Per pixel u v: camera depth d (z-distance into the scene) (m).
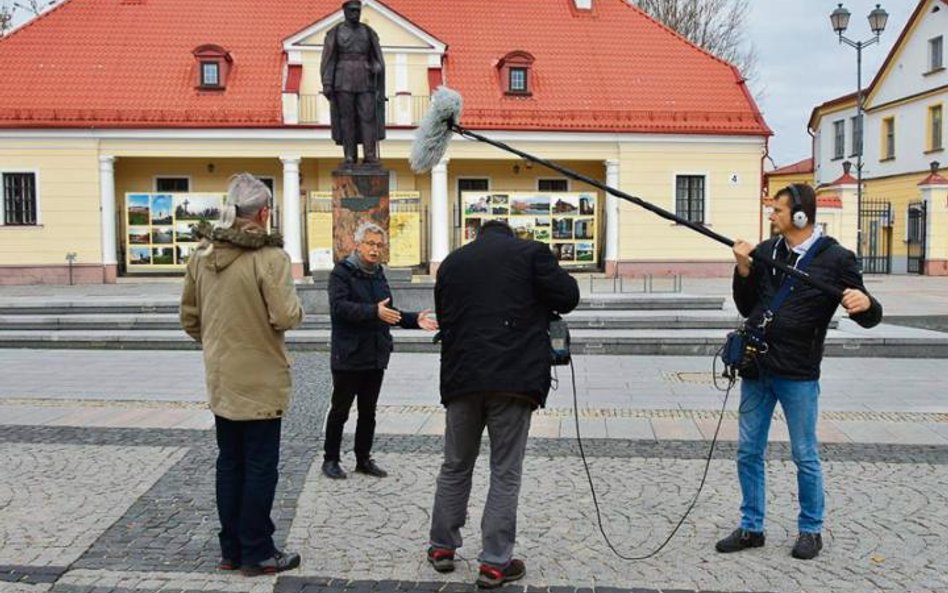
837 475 6.41
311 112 29.06
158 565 4.74
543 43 32.50
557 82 31.23
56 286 27.02
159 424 8.05
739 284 5.01
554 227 29.28
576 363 12.22
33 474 6.36
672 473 6.47
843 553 4.90
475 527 5.36
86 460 6.74
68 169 28.05
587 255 29.52
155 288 25.58
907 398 9.62
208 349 4.61
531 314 4.57
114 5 31.50
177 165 29.91
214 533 5.21
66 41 30.23
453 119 5.05
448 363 4.62
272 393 4.60
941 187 33.16
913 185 39.12
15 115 27.92
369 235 6.32
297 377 10.91
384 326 6.36
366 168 14.98
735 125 30.64
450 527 4.68
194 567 4.72
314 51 29.20
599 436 7.62
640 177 30.16
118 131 28.03
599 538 5.15
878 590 4.43
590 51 32.41
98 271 28.25
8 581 4.52
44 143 27.97
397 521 5.45
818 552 4.88
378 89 15.02
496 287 4.53
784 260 4.88
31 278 28.17
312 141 28.66
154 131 28.06
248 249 4.57
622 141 29.98
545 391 4.56
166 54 30.27
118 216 29.58
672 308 16.23
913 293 24.47
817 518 4.86
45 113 28.03
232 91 29.38
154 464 6.62
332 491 6.05
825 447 7.27
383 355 6.32
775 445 7.23
